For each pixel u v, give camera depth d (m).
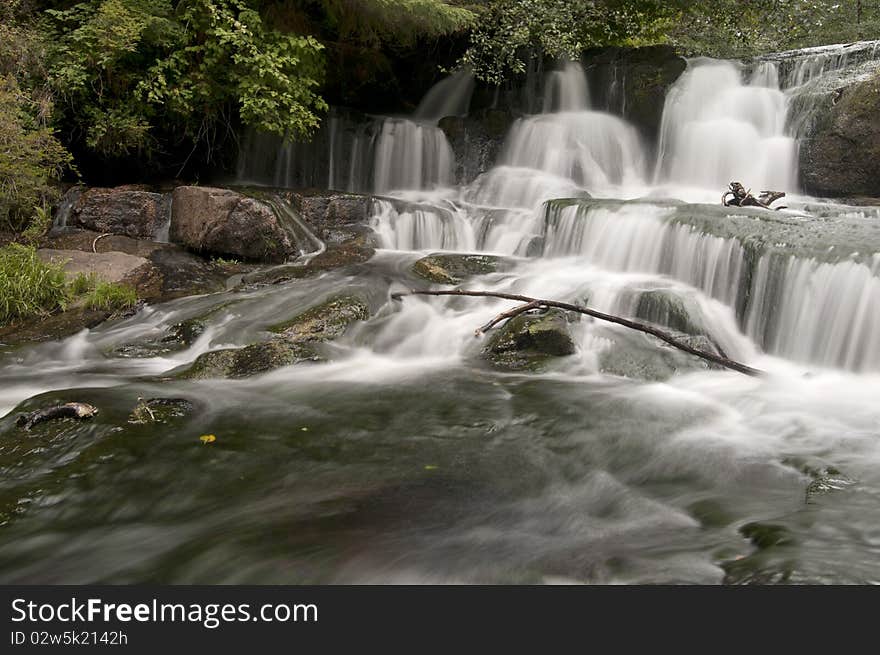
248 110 12.80
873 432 5.33
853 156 11.77
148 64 12.56
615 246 9.60
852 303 6.72
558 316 7.62
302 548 3.94
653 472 4.87
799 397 6.12
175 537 4.12
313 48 13.15
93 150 12.91
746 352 7.52
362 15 14.31
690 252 8.55
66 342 8.02
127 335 8.19
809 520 3.92
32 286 8.71
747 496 4.46
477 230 11.91
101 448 5.00
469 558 3.82
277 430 5.54
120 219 10.97
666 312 7.72
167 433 5.36
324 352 7.33
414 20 14.30
